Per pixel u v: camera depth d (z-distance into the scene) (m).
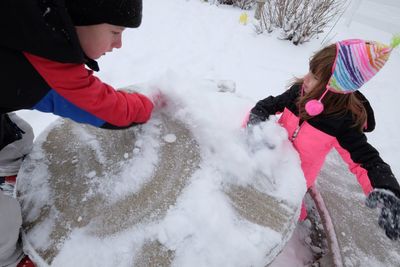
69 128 1.50
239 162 1.29
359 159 1.39
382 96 3.42
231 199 1.19
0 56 0.79
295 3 4.11
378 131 2.90
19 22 0.73
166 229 1.08
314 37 4.46
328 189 1.91
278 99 1.60
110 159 1.33
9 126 1.45
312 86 1.42
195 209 1.14
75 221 1.13
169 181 1.24
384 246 1.59
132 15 0.89
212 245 1.05
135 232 1.09
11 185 1.67
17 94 0.88
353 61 1.23
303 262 1.70
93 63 1.04
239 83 3.27
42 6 0.76
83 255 1.04
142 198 1.18
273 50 4.01
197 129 1.42
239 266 1.01
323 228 1.76
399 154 2.63
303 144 1.55
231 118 1.50
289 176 1.30
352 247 1.58
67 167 1.32
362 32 4.88
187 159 1.32
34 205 1.19
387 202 1.22
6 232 1.06
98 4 0.82
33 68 0.84
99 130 1.47
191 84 1.61
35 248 1.07
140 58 3.48
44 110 1.02
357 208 1.79
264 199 1.20
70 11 0.83
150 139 1.40
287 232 1.13
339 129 1.43
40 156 1.37
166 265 1.01
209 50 3.83
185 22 4.58
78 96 0.96
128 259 1.02
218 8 5.39
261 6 4.77
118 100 1.13
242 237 1.07
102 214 1.14
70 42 0.83
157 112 1.51
